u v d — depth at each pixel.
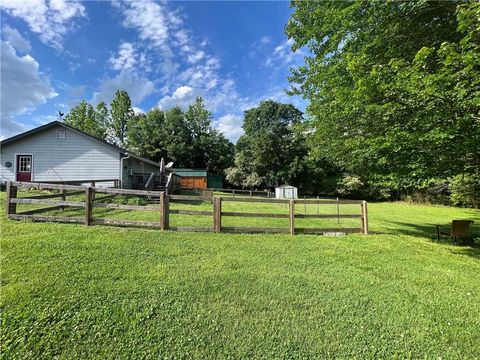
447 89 4.93
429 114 5.50
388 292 3.62
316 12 7.41
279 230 6.90
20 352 2.25
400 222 12.31
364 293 3.54
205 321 2.76
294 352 2.38
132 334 2.51
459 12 4.57
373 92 5.97
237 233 6.53
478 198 19.70
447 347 2.52
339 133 8.57
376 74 5.55
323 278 3.98
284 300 3.25
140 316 2.77
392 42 6.46
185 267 4.09
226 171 36.16
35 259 3.96
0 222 6.07
